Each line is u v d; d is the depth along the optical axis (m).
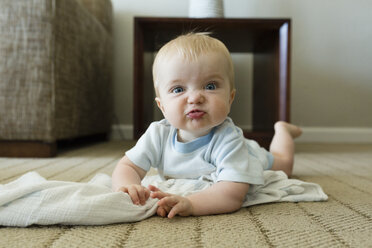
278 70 1.48
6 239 0.40
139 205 0.50
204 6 1.52
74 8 1.32
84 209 0.45
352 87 2.00
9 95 1.15
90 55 1.53
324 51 1.98
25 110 1.16
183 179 0.61
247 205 0.56
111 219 0.46
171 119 0.54
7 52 1.14
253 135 1.45
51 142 1.18
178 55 0.53
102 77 1.74
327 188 0.73
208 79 0.53
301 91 2.01
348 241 0.41
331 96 2.01
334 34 1.97
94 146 1.60
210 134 0.59
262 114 1.76
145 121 1.58
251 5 1.96
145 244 0.39
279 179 0.66
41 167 0.98
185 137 0.60
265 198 0.59
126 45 2.01
